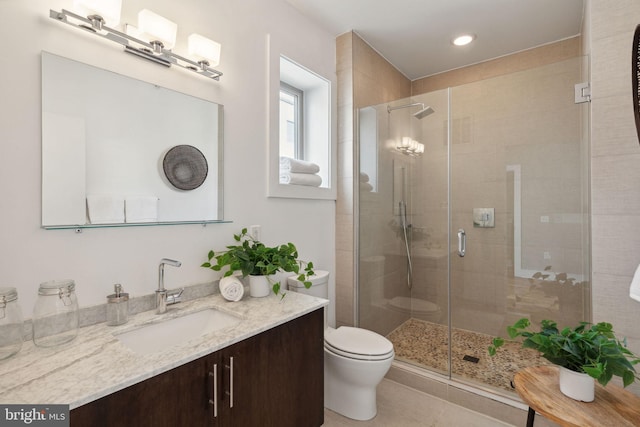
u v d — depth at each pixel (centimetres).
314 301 151
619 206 138
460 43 254
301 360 140
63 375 83
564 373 106
